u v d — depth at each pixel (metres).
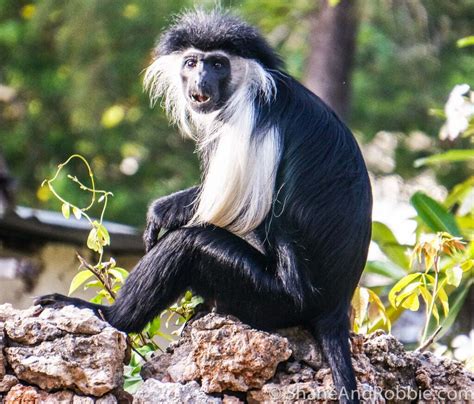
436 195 27.03
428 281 11.22
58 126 28.86
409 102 24.97
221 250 9.07
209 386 8.45
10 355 8.34
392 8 21.97
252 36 10.42
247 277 9.06
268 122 9.65
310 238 9.20
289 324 9.15
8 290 17.33
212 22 10.70
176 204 9.79
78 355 8.31
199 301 9.79
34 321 8.39
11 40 28.08
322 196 9.30
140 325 9.20
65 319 8.37
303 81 22.39
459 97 12.55
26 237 17.39
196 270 9.17
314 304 9.04
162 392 8.40
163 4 25.70
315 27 21.92
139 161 28.64
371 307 12.38
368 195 9.59
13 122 28.98
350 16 21.62
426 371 9.15
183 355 8.79
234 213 9.44
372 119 25.70
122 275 9.85
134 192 27.89
